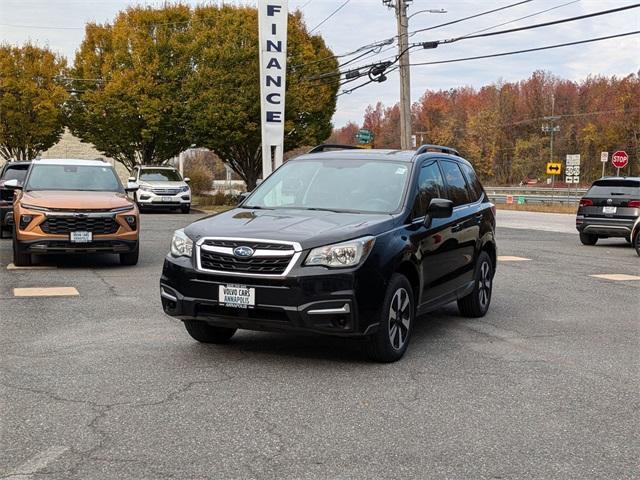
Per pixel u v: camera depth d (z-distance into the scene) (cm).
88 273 1186
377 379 590
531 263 1472
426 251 700
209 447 436
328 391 554
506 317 886
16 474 393
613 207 1845
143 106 3688
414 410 514
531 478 401
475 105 10862
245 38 3400
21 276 1140
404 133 2791
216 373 597
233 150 3709
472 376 607
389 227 652
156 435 454
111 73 3838
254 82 3391
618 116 8556
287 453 429
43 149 4319
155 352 663
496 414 509
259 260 596
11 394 531
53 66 4212
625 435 473
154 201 3000
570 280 1230
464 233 805
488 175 10475
